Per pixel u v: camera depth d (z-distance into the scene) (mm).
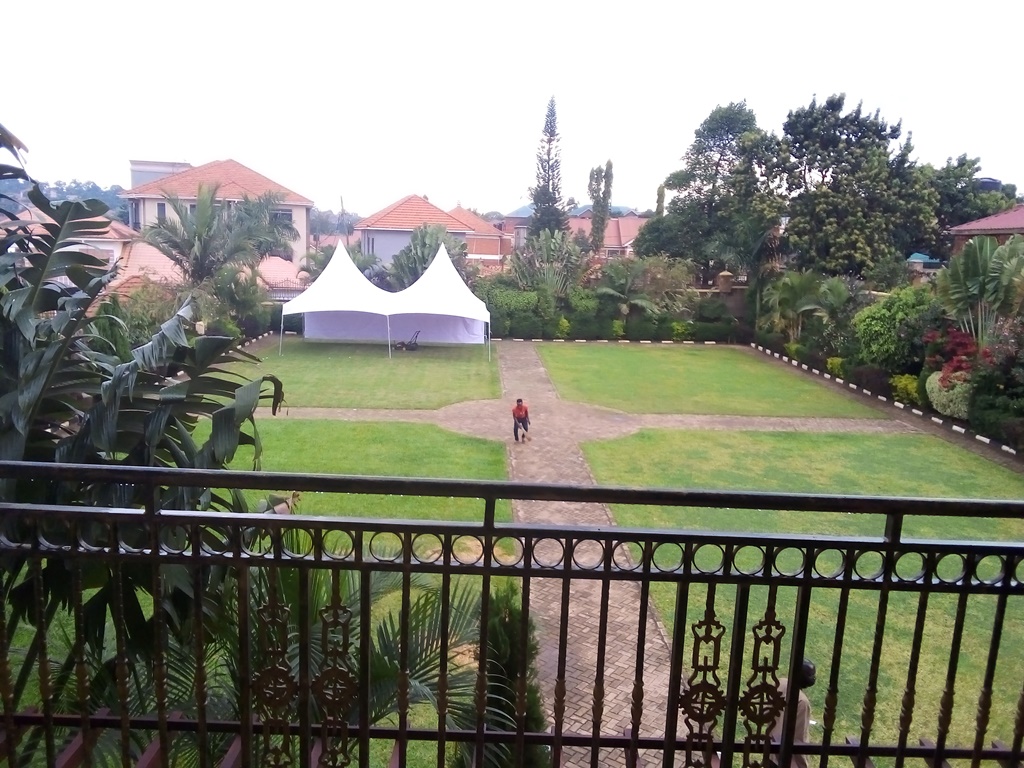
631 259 32938
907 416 18109
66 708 3111
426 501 10375
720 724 4590
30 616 3127
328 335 28016
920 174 33094
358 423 15359
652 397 19672
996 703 6043
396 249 45031
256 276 27547
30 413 2854
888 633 7137
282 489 1995
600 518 10242
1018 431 14273
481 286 31344
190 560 2064
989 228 28062
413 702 3127
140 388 2973
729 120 39156
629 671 6418
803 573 2049
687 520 10352
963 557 2045
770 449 14617
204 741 2250
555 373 22984
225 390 2992
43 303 2971
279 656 2184
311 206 42531
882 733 5652
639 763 5117
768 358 27656
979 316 17328
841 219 31594
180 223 25500
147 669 3117
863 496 1953
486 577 2086
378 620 5637
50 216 2883
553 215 47594
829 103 32188
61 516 2049
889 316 20188
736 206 33844
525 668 2209
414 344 27109
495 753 3342
